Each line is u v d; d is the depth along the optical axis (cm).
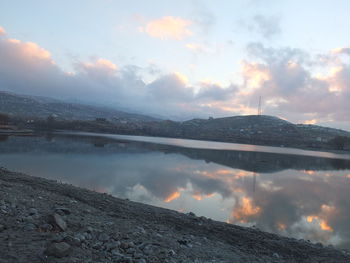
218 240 1172
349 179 4812
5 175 1962
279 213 2283
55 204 1234
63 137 10569
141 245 878
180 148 9481
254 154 8956
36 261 610
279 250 1140
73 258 659
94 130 19438
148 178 3438
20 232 780
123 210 1430
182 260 823
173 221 1359
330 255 1156
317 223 2073
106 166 4181
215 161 6134
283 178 4366
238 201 2612
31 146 6338
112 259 720
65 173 3297
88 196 1653
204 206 2327
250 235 1301
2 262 581
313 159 8656
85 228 945
